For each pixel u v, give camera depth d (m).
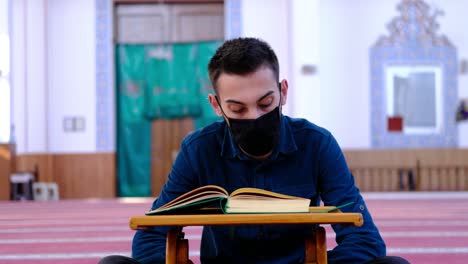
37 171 8.55
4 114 8.16
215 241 1.52
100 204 6.87
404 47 8.61
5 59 8.14
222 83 1.29
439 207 5.80
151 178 8.80
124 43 8.78
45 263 2.74
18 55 8.58
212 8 8.77
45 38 8.64
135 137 8.80
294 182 1.47
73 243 3.44
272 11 8.67
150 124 8.81
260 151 1.33
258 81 1.27
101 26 8.70
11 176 7.84
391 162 8.55
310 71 8.12
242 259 1.50
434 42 8.60
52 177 8.66
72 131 8.70
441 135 8.56
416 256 2.83
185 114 8.77
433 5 8.62
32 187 8.10
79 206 6.55
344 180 1.47
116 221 4.74
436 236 3.59
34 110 8.63
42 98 8.63
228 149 1.48
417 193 8.00
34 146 8.61
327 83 8.59
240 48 1.28
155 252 1.40
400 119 8.57
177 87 8.78
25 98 8.58
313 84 8.12
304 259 1.45
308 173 1.48
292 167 1.47
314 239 1.29
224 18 8.77
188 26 8.77
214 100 1.39
